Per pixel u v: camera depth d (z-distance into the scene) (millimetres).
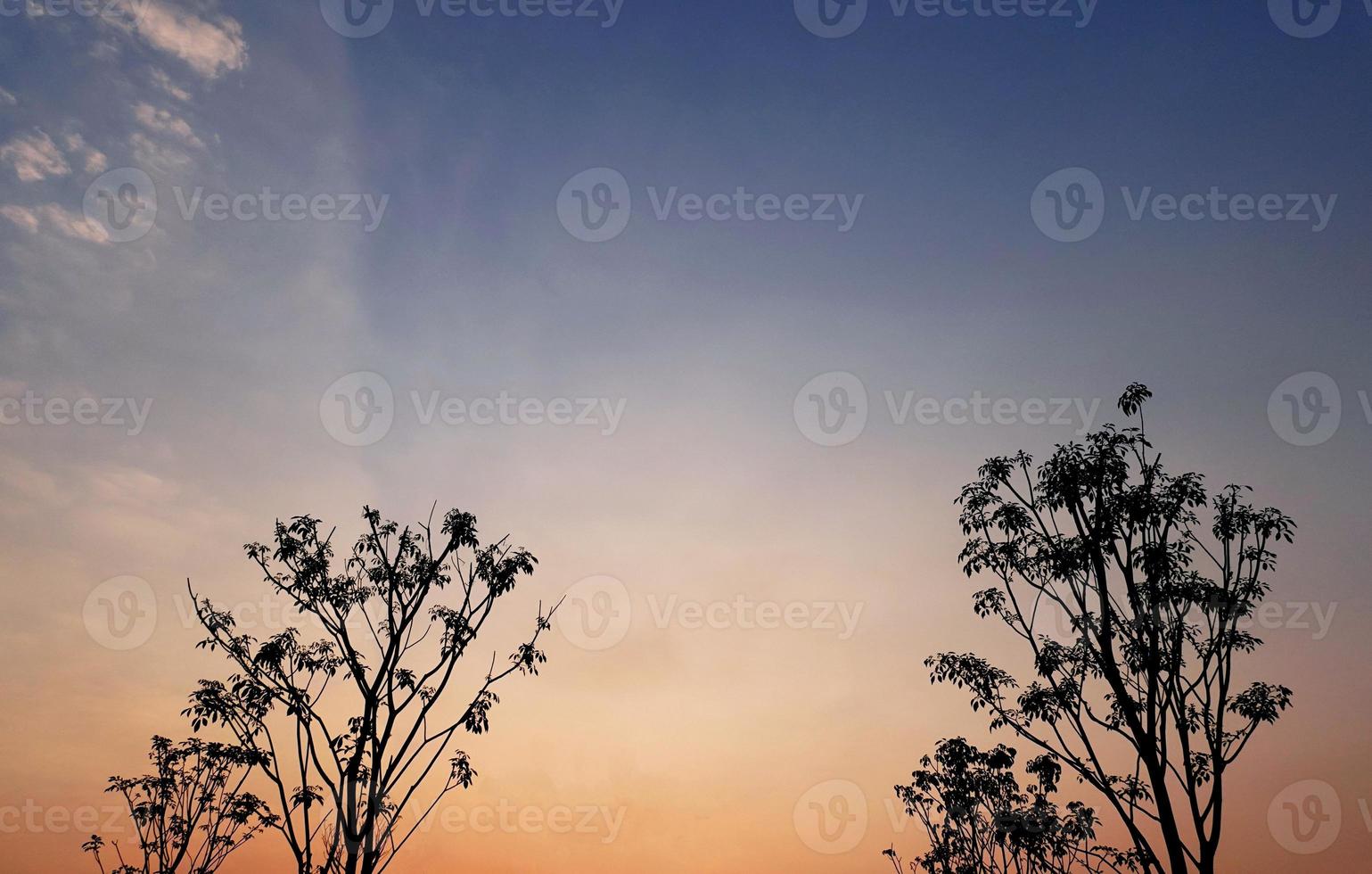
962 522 19484
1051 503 18125
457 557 21562
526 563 21656
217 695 19234
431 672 20484
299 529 21188
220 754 22953
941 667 19328
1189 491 17078
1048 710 18016
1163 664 17062
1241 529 17328
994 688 18859
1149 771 16297
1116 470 17625
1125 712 16797
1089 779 17297
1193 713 16922
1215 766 16172
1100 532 17641
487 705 20281
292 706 19438
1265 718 16516
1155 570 17031
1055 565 17953
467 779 19922
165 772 23672
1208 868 15641
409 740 19453
